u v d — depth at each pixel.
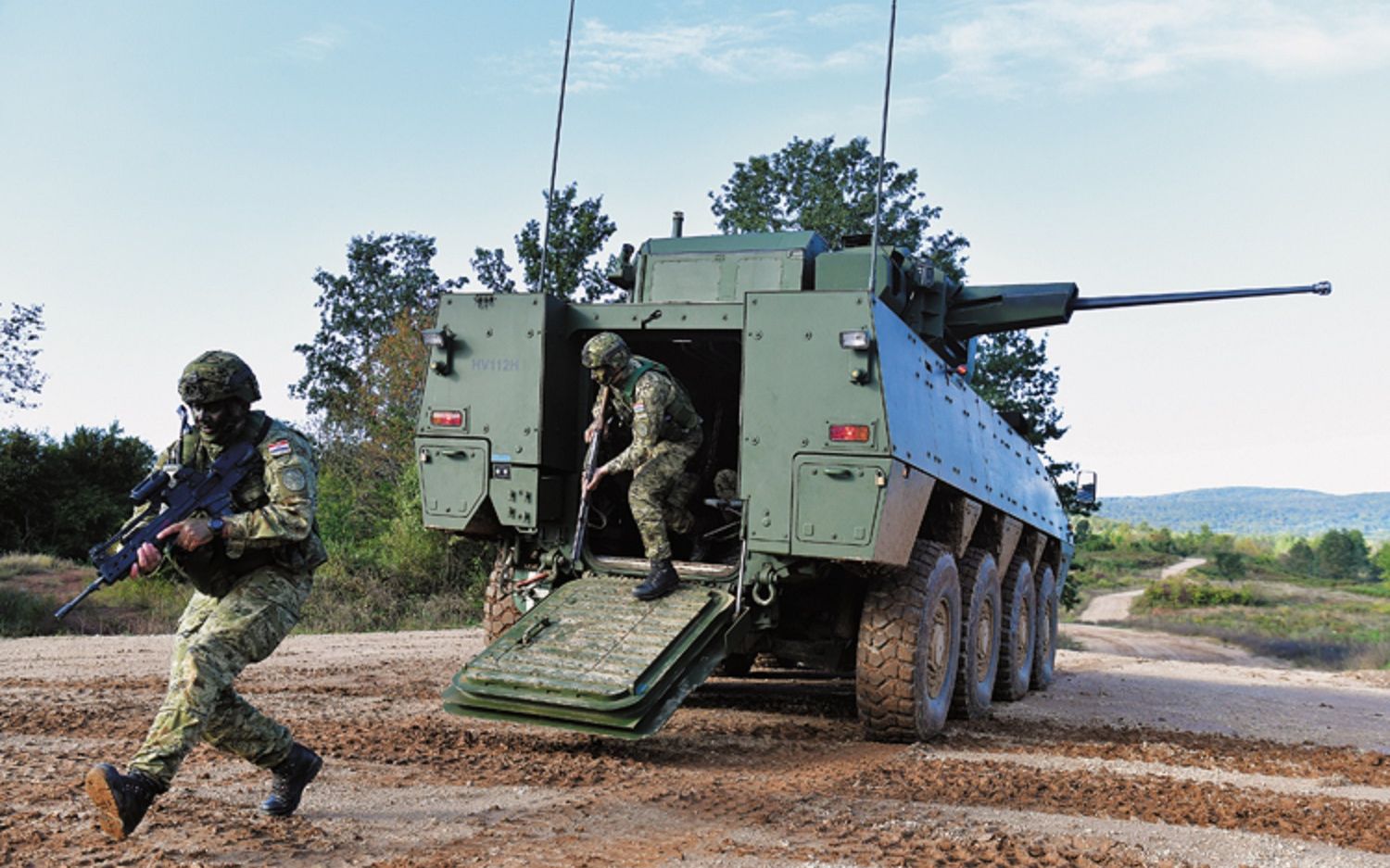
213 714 4.38
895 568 7.19
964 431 8.55
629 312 7.49
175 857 3.99
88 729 6.41
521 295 7.45
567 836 4.54
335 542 25.39
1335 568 120.75
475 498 7.47
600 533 8.15
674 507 7.79
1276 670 15.59
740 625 6.90
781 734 7.52
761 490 6.79
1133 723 9.15
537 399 7.37
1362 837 5.03
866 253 8.52
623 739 6.79
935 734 7.62
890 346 6.86
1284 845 4.82
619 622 6.77
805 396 6.74
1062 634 40.34
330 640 13.52
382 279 43.72
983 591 9.05
